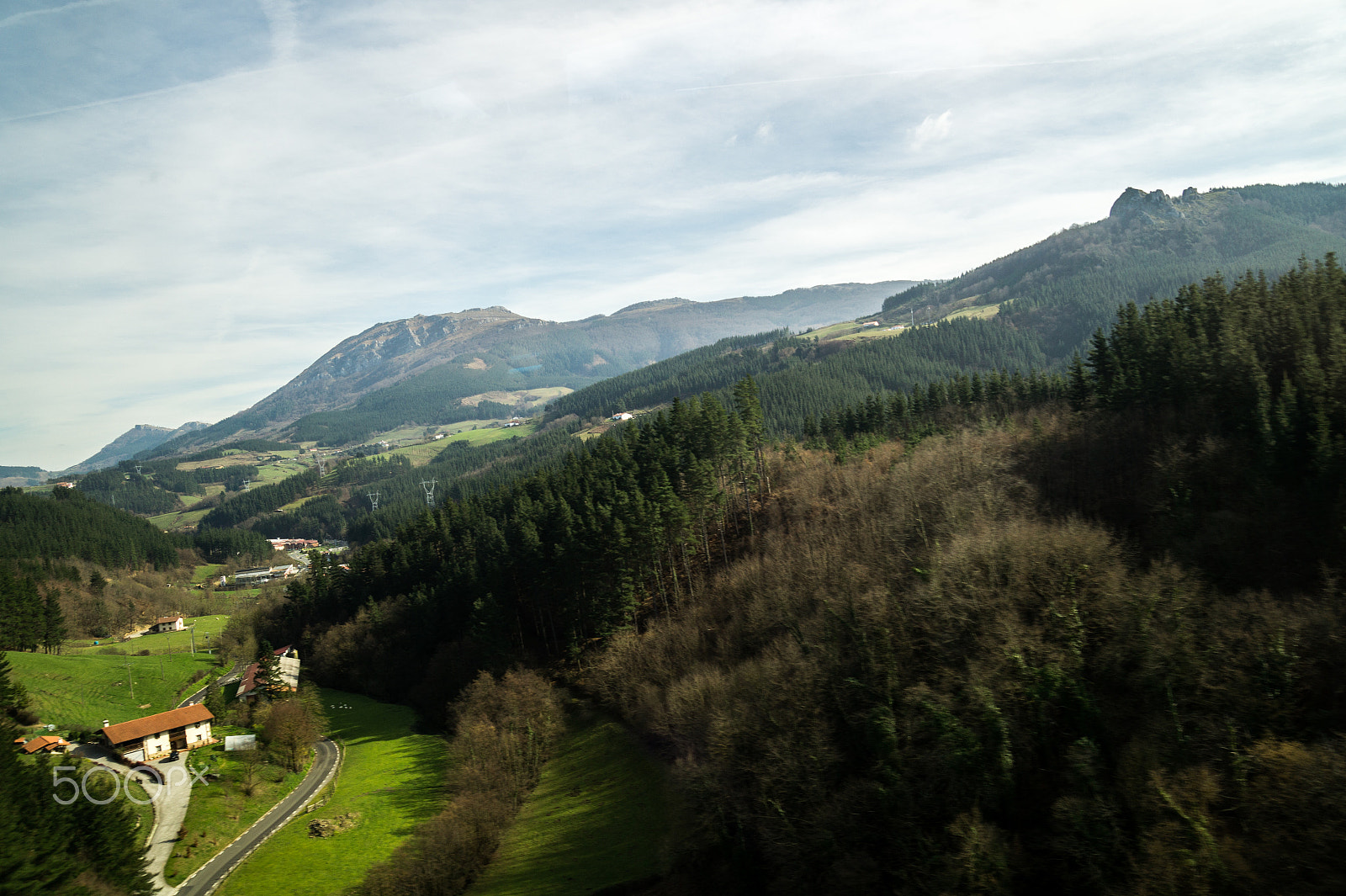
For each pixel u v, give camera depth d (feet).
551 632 403.13
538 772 295.28
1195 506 261.03
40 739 314.96
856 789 191.62
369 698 435.12
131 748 316.81
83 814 209.15
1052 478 333.83
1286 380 266.98
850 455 451.53
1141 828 157.79
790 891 191.21
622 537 343.87
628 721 302.04
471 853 234.58
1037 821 174.29
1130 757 167.84
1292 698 171.73
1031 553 228.43
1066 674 188.65
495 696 329.72
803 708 215.51
